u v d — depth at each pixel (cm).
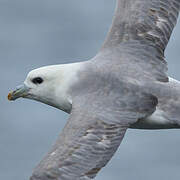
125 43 1511
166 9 1552
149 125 1405
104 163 1286
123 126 1340
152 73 1459
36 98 1552
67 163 1273
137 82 1428
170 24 1546
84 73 1460
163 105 1403
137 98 1393
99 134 1315
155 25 1535
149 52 1498
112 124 1335
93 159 1284
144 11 1549
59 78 1493
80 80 1453
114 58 1481
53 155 1284
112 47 1509
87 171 1271
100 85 1422
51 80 1507
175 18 1555
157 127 1412
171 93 1421
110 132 1322
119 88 1409
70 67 1489
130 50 1498
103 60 1480
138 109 1374
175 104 1407
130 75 1440
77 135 1308
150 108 1382
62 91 1480
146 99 1394
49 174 1259
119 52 1495
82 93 1422
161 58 1497
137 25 1534
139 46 1505
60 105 1509
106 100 1382
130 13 1553
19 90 1561
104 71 1447
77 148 1291
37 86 1536
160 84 1435
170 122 1394
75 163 1275
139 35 1521
